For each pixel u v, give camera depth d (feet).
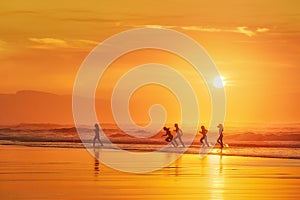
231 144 240.12
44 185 96.22
